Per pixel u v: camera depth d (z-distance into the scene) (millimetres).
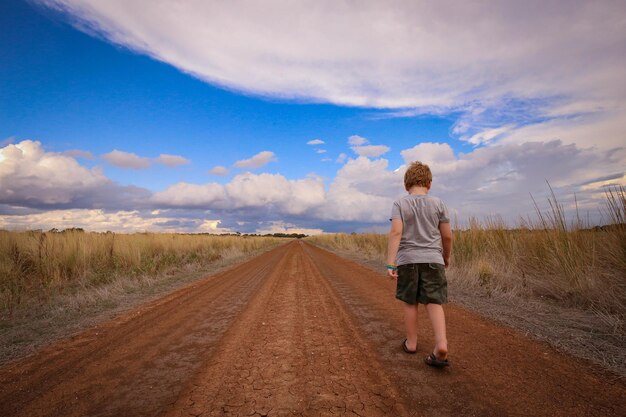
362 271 11016
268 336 4203
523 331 3885
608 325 3855
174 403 2523
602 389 2471
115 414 2389
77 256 10344
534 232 7246
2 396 2736
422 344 3646
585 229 6203
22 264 9125
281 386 2762
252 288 8047
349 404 2414
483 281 6797
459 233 9578
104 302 6723
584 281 5055
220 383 2859
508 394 2451
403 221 3105
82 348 3955
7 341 4305
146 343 4074
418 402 2400
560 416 2145
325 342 3891
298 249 30469
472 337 3771
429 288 2963
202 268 13383
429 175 3189
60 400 2631
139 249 13258
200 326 4789
